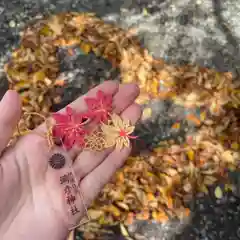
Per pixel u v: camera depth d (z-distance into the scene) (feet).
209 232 1.00
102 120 0.76
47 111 1.07
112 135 0.76
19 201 0.69
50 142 0.73
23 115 1.04
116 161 0.77
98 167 0.76
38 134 0.74
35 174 0.71
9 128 0.68
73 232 0.88
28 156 0.71
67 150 0.74
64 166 0.73
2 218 0.67
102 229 0.99
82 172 0.74
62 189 0.72
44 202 0.70
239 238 1.00
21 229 0.68
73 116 0.75
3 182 0.67
